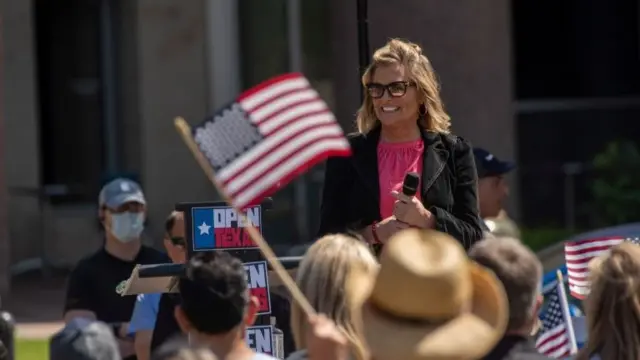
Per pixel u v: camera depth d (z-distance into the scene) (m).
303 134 12.59
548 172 42.91
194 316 11.75
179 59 41.22
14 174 42.66
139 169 42.94
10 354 14.48
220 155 12.27
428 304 10.67
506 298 12.03
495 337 10.81
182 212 16.98
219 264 11.88
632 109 43.25
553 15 43.25
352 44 38.78
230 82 41.12
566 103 43.25
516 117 43.03
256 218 15.40
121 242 19.84
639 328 12.94
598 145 43.22
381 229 15.62
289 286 11.51
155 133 41.25
